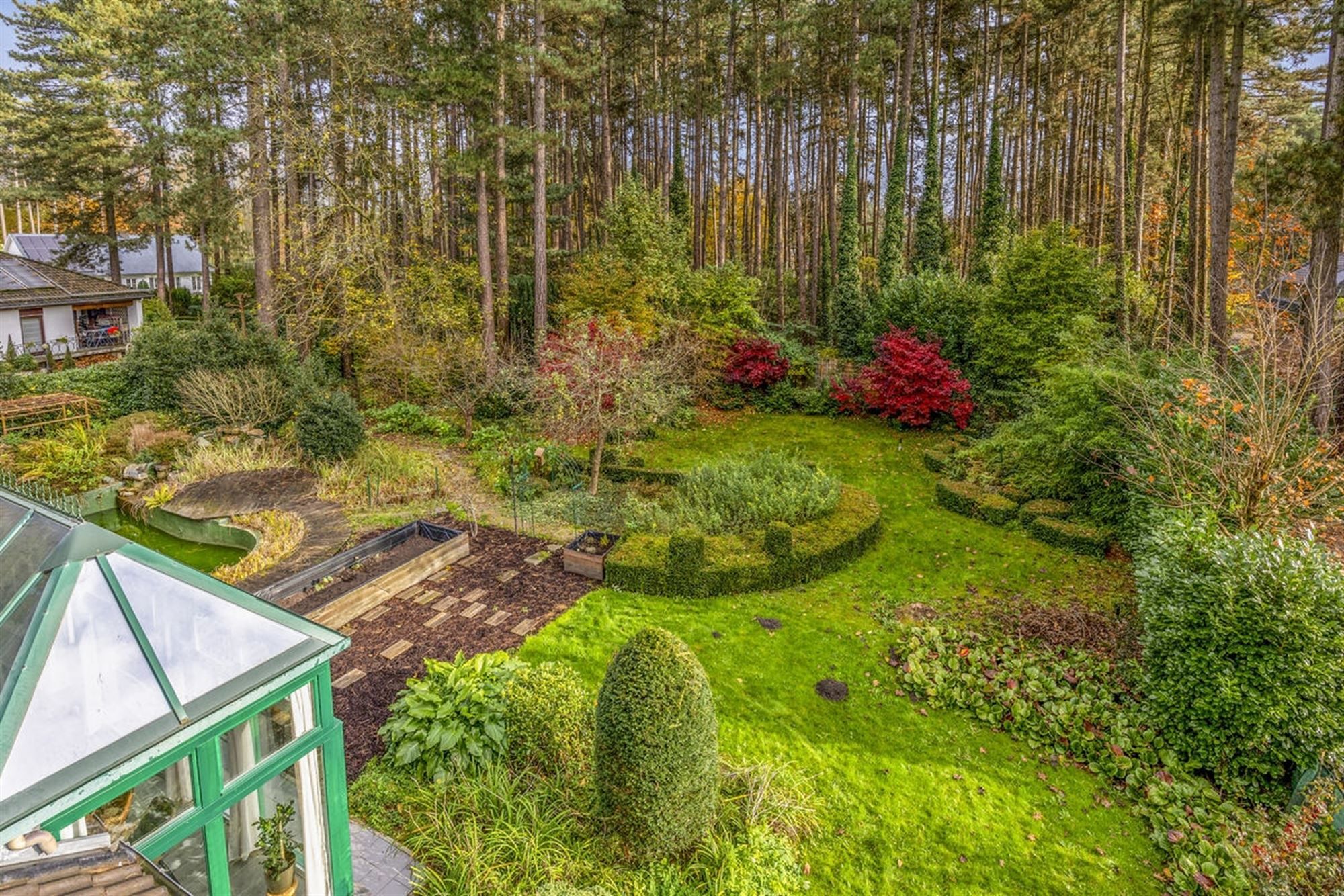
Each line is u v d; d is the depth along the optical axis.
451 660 7.75
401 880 4.93
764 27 26.31
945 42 29.61
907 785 6.20
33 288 22.27
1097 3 22.30
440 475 13.77
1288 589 5.93
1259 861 5.09
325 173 17.50
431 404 18.25
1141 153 18.12
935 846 5.58
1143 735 6.55
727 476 12.03
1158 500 9.27
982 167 30.02
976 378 17.28
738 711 7.06
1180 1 15.72
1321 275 10.99
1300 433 9.15
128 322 25.22
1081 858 5.51
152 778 3.72
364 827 5.39
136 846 3.43
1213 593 6.26
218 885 3.80
